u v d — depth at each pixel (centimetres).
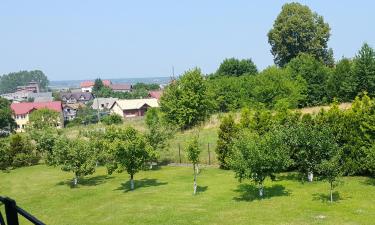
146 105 11575
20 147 4788
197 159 2723
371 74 5716
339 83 6119
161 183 3206
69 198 3006
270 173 2522
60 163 3475
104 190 3166
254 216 2059
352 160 2841
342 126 2862
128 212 2391
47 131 4381
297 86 6106
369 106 2791
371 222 1841
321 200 2286
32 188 3506
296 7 8438
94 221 2300
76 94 18800
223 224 1970
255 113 3425
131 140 3105
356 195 2344
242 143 2538
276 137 2525
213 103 6178
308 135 2550
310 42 8412
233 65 9206
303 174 3014
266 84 5981
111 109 11681
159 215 2248
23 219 2523
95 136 4544
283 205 2238
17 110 10725
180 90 5903
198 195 2667
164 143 4069
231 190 2742
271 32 8831
